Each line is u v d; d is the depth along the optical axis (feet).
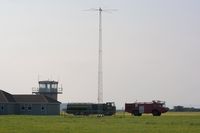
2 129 186.91
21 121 254.06
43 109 419.13
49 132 174.29
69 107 393.50
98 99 386.11
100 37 371.56
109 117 328.90
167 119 288.10
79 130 183.01
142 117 330.75
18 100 420.36
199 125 215.51
